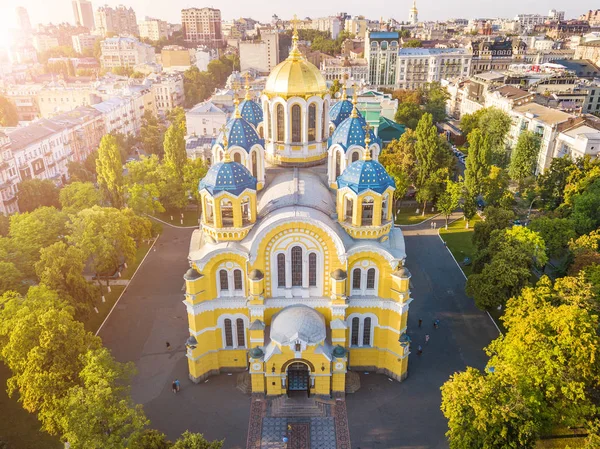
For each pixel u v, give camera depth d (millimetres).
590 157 121938
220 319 65938
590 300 62500
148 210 106625
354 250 61781
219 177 61719
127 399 55406
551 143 134125
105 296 88438
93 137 165625
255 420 61344
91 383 52062
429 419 61594
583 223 91562
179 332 78625
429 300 87188
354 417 61750
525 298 64250
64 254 73812
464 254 103812
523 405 48469
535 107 150625
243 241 63531
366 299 64500
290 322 60969
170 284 92750
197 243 67312
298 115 75125
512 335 59344
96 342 61781
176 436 59250
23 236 83750
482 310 83000
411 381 67875
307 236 60406
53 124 149125
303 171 76500
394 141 137500
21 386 56000
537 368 53375
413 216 124562
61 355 56281
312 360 61438
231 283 64188
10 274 72625
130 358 72625
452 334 77875
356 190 62000
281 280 63594
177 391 66000
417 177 123125
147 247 108062
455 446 50719
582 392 51031
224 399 64688
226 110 177625
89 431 47781
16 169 124062
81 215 85000
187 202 120750
